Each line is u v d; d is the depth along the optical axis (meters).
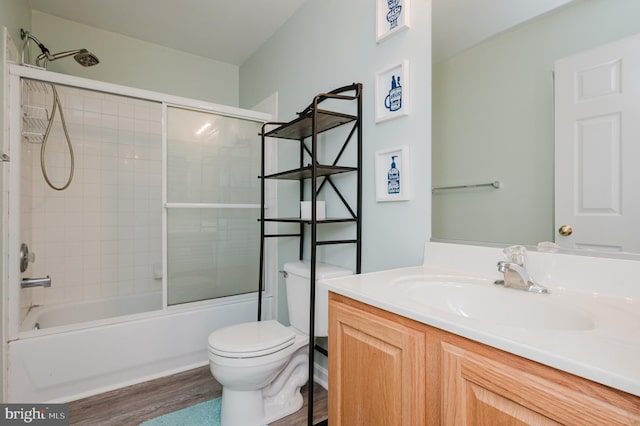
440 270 1.27
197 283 2.37
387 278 1.15
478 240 1.23
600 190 0.91
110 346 1.90
